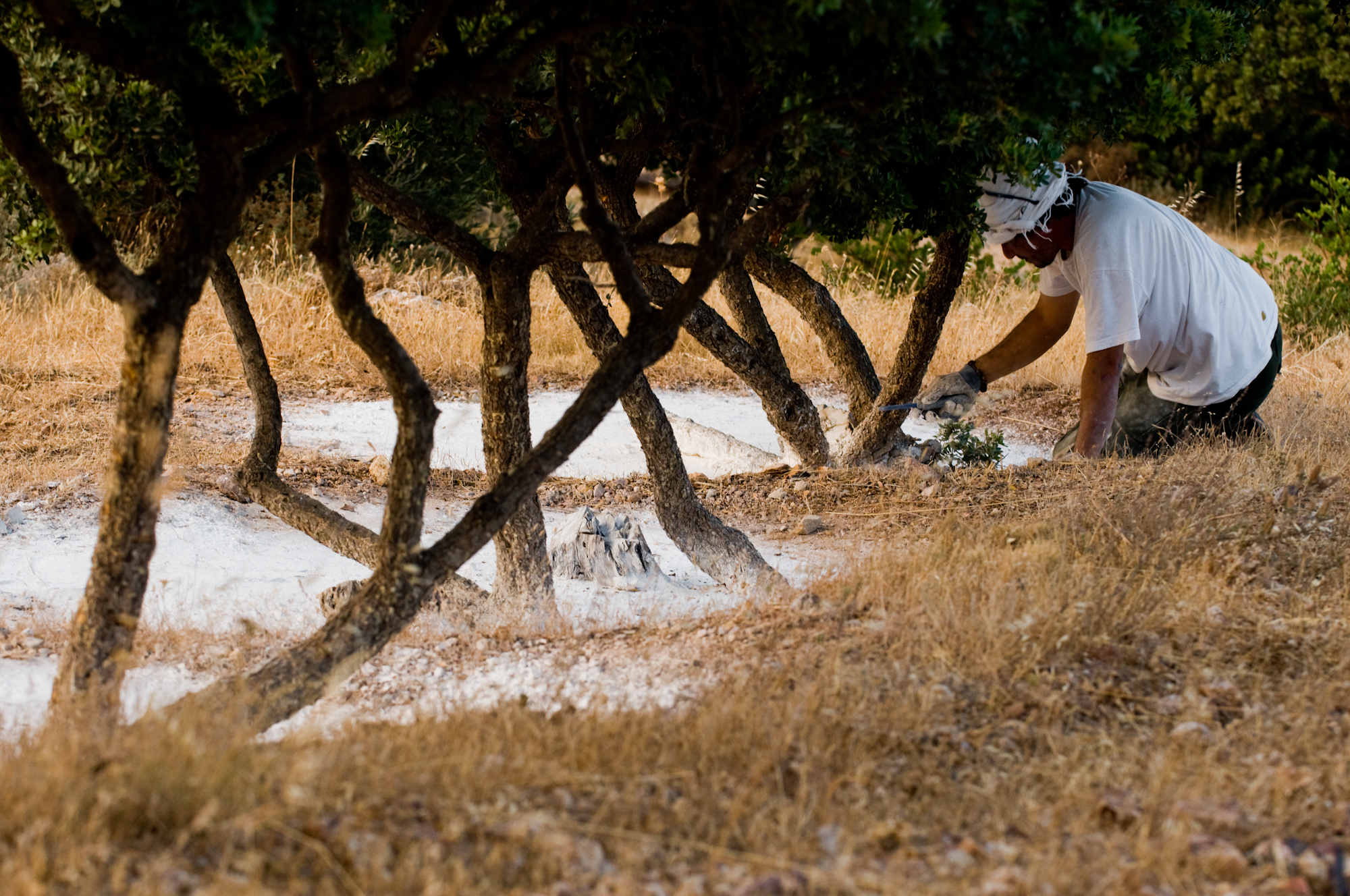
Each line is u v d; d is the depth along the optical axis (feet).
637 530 27.37
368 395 44.68
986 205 28.09
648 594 25.54
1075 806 13.65
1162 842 12.80
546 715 16.42
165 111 19.30
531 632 21.62
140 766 12.30
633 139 22.50
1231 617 19.19
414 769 13.35
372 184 21.77
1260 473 26.35
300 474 33.63
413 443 16.56
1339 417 36.52
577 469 36.91
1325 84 89.92
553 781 13.57
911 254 58.39
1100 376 28.94
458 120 22.98
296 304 49.42
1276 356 31.71
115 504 15.56
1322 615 19.33
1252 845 13.01
